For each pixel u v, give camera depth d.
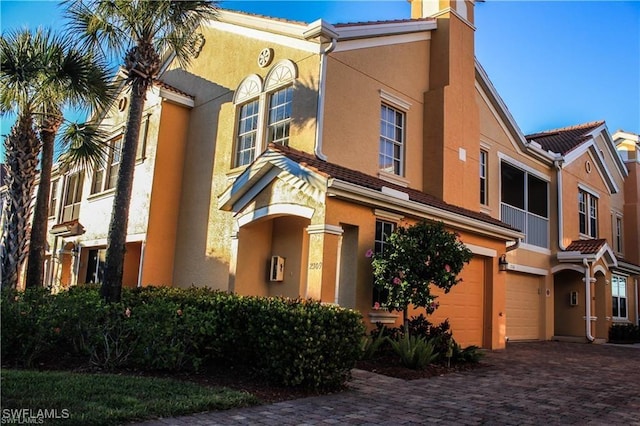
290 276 11.93
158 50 11.23
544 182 20.19
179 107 15.71
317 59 11.94
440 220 12.02
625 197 26.56
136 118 10.52
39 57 11.24
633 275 23.86
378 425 5.98
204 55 15.75
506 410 6.90
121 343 8.09
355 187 9.77
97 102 12.46
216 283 13.34
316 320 7.62
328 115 11.74
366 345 9.75
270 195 11.14
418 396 7.57
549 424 6.30
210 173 14.48
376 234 10.94
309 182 9.87
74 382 6.69
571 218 20.52
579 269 18.89
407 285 9.66
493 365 10.95
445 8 15.18
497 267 14.27
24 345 7.97
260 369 7.94
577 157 21.45
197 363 8.02
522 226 18.42
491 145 17.30
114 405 5.89
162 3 10.30
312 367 7.47
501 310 14.20
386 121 13.69
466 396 7.69
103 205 17.72
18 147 11.85
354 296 10.30
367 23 12.98
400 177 13.57
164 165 15.16
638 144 26.91
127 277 15.74
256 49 13.84
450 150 14.45
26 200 11.90
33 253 12.20
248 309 8.26
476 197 15.43
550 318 19.16
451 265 10.20
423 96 14.89
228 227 13.36
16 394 6.00
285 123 12.69
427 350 9.63
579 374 10.16
